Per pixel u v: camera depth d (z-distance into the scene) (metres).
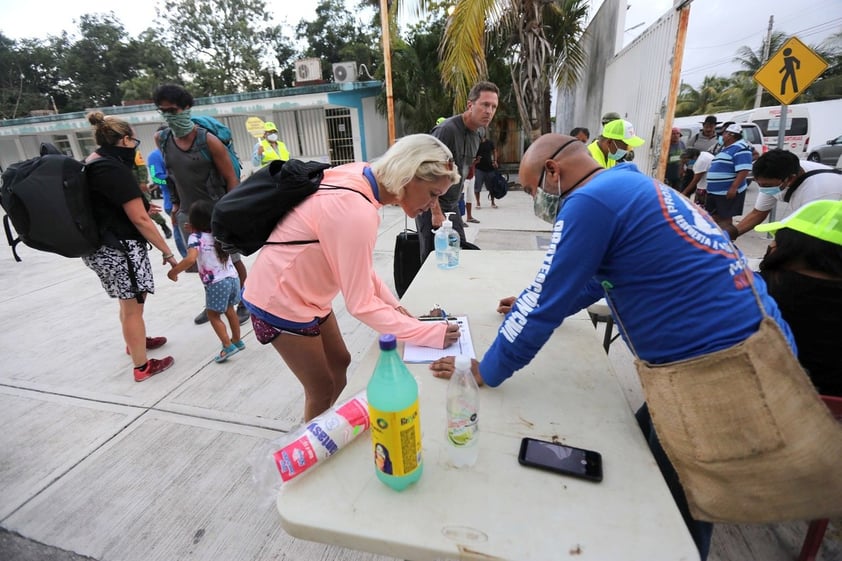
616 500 0.86
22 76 25.95
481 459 0.97
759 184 3.54
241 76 24.05
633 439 1.03
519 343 1.10
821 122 14.73
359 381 1.24
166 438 2.23
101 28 24.97
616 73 6.96
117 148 2.44
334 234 1.29
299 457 0.93
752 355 0.86
